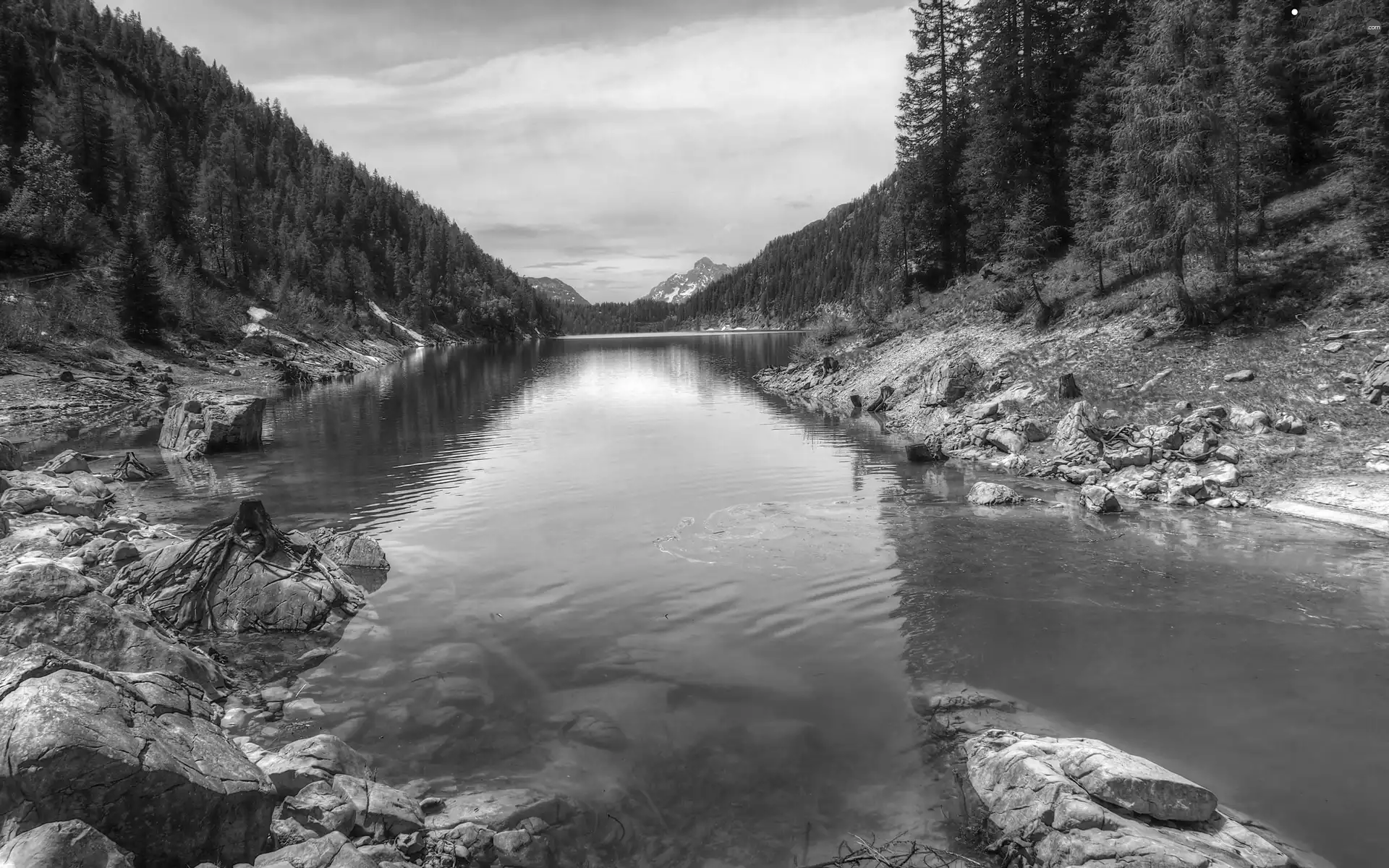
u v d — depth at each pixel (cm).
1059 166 5284
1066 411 2970
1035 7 5322
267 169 18012
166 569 1462
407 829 789
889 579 1590
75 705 644
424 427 3906
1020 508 2162
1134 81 3225
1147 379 3000
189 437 3181
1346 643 1247
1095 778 811
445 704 1088
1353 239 3075
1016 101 5378
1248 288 3136
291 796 801
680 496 2366
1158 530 1909
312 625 1361
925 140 6506
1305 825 805
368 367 9188
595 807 855
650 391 5834
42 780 584
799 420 4094
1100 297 3869
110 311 6347
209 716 907
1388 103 3075
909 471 2705
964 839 802
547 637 1326
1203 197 3075
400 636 1336
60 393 4291
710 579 1609
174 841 641
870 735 1005
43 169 8094
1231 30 3784
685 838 807
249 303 9919
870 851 779
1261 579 1550
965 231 6306
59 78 14150
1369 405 2395
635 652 1259
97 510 1997
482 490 2458
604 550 1827
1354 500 1967
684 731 1016
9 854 530
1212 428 2502
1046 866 742
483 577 1634
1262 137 3309
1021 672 1175
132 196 10262
